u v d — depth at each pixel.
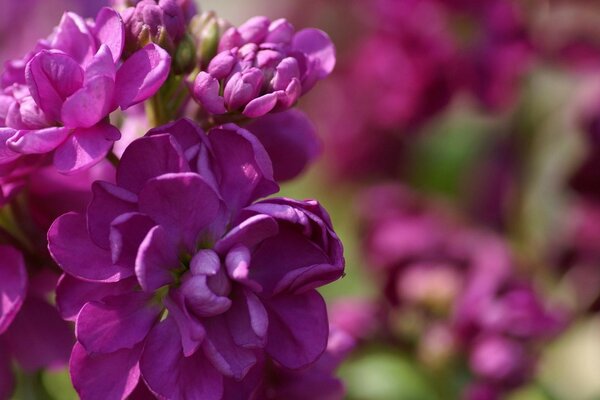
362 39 0.50
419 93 0.43
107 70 0.26
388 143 0.50
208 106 0.27
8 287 0.28
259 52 0.27
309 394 0.30
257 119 0.29
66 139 0.27
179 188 0.26
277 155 0.29
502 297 0.38
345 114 0.51
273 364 0.29
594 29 0.44
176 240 0.27
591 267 0.43
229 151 0.27
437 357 0.38
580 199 0.43
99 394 0.27
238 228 0.26
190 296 0.26
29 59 0.27
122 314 0.27
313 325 0.27
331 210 0.53
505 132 0.46
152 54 0.27
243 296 0.27
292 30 0.28
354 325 0.38
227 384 0.27
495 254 0.39
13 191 0.28
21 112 0.27
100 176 0.29
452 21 0.43
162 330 0.27
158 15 0.27
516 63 0.42
